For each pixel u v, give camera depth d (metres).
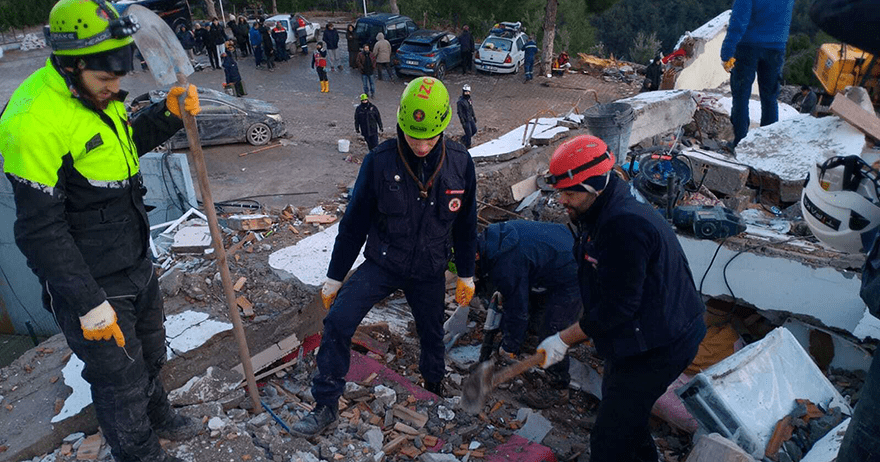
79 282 2.52
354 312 3.72
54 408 3.66
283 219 6.45
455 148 3.67
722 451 3.30
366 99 13.72
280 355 4.74
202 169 3.16
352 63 22.94
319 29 27.47
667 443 4.59
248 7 36.59
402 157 3.54
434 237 3.75
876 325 4.47
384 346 5.52
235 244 5.82
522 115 18.16
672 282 3.05
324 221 6.44
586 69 22.78
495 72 22.14
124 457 3.13
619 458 3.45
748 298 5.00
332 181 13.01
